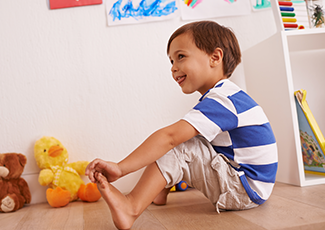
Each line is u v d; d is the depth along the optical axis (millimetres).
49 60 1201
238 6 1345
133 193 670
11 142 1142
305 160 1164
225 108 706
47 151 1087
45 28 1213
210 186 736
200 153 731
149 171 697
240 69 1344
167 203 915
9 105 1157
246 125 725
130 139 1218
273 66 1115
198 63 817
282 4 1255
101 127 1203
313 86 1349
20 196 1035
